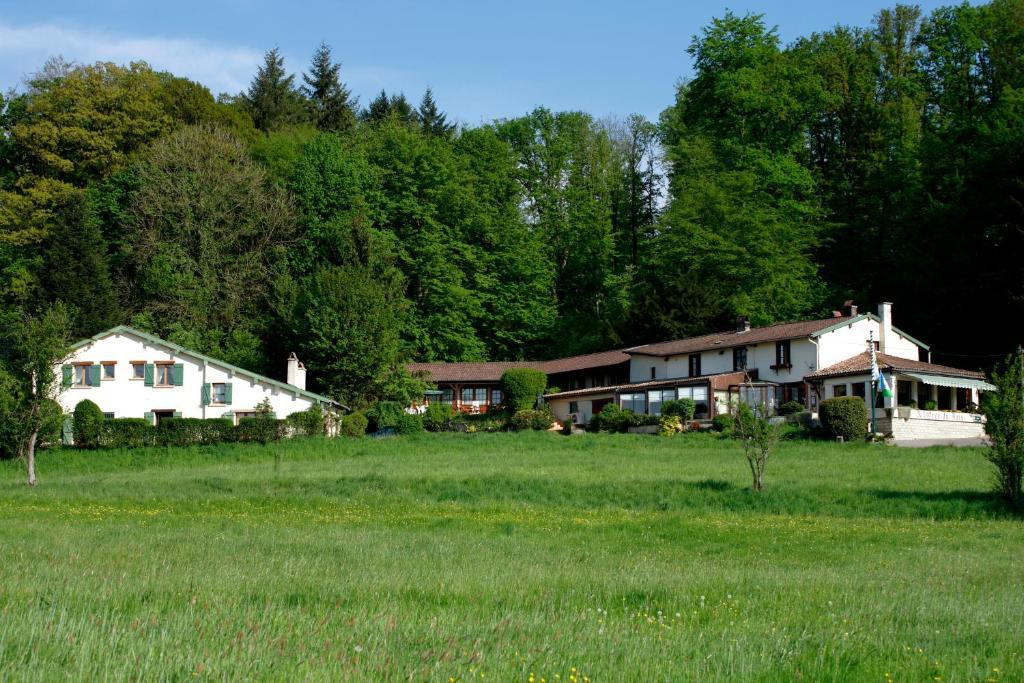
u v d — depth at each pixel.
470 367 78.62
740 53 80.75
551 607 13.41
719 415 56.88
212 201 77.19
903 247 74.06
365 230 76.12
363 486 35.81
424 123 109.50
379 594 14.50
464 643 10.93
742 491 32.66
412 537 23.36
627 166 95.75
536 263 89.75
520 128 97.06
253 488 36.00
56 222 73.44
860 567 19.31
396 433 63.34
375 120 108.25
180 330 71.06
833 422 51.38
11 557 18.00
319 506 31.70
